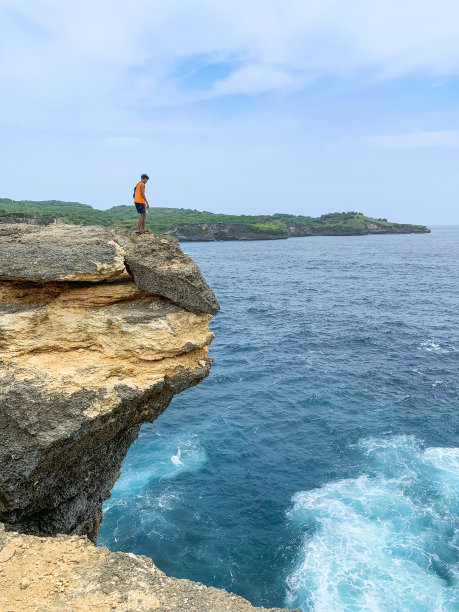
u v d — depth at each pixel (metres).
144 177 14.68
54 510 11.62
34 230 13.59
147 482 23.23
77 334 11.61
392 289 78.62
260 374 36.94
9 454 9.79
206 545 19.14
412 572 17.02
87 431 10.44
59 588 7.84
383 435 26.64
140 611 7.48
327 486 22.34
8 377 10.38
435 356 39.94
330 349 43.00
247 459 25.00
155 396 12.26
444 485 21.77
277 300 69.06
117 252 12.20
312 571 17.36
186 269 12.56
